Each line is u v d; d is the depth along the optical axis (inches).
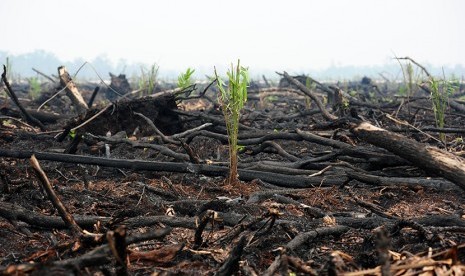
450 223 169.9
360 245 155.5
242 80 223.1
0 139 347.6
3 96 627.2
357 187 233.9
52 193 153.6
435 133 360.2
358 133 210.1
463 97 572.4
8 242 161.3
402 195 220.4
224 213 177.5
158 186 231.6
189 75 344.2
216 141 326.6
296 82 399.9
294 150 321.1
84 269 122.4
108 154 279.1
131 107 329.1
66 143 336.2
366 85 795.4
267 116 420.2
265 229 166.1
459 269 112.0
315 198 215.3
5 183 207.2
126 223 170.2
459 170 180.7
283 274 119.1
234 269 131.3
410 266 113.2
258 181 234.1
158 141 317.1
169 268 139.3
